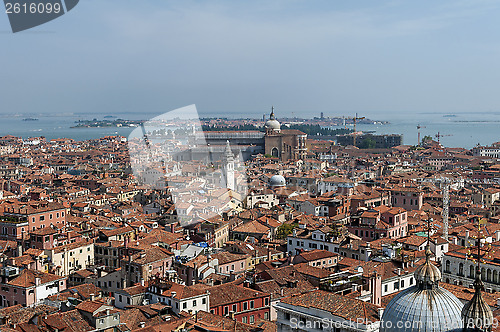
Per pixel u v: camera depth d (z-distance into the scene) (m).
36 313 127.50
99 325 118.44
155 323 121.00
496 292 130.25
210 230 190.12
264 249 194.75
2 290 156.00
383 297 131.38
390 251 157.62
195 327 112.06
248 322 134.12
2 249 199.75
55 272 178.25
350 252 184.38
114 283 167.00
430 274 82.88
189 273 162.50
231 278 157.75
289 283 143.88
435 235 185.12
